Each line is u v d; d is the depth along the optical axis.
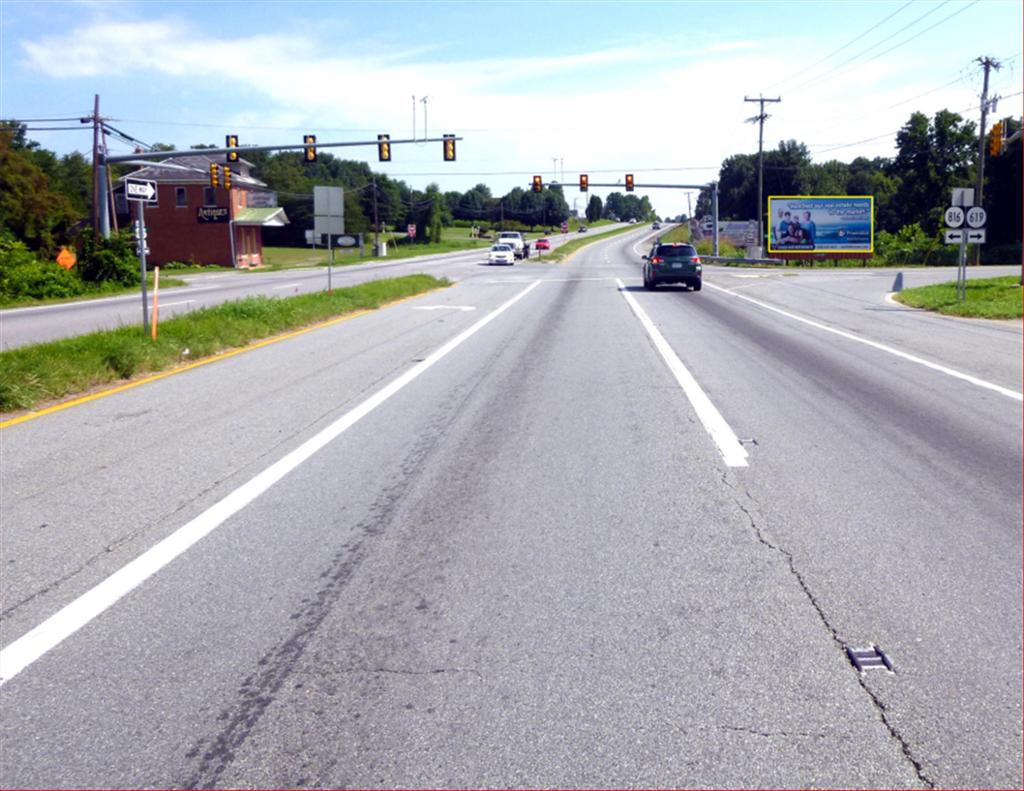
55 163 95.62
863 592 5.47
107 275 42.00
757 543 6.34
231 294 35.97
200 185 73.75
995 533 6.59
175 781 3.62
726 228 98.88
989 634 4.89
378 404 11.48
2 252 37.62
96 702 4.20
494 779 3.61
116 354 13.59
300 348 17.03
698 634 4.88
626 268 62.22
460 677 4.42
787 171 106.94
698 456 8.86
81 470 8.23
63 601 5.33
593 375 14.02
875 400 12.03
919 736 3.90
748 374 14.25
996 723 4.01
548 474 8.16
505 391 12.51
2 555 6.08
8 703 4.20
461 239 159.00
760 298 32.22
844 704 4.16
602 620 5.05
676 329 21.12
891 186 109.00
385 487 7.73
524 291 36.06
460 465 8.46
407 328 20.86
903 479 8.07
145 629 4.96
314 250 113.06
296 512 7.03
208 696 4.25
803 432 10.00
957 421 10.67
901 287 35.12
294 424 10.25
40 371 11.95
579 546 6.26
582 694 4.25
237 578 5.69
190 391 12.36
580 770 3.66
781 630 4.93
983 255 69.38
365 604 5.29
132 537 6.45
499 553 6.13
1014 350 17.41
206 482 7.87
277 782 3.60
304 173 151.25
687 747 3.81
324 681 4.39
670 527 6.68
